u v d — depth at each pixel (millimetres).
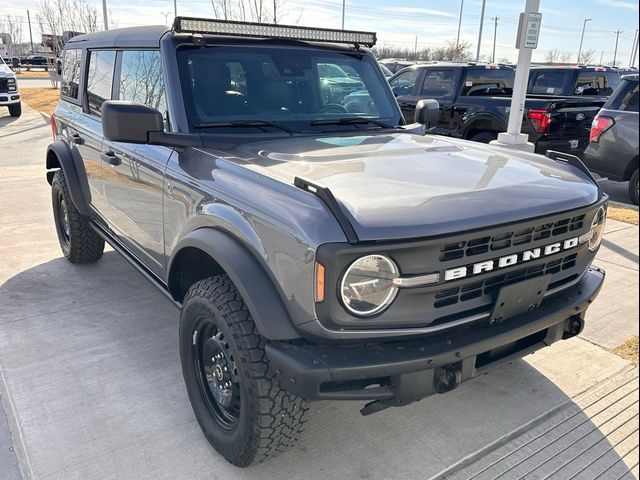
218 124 3154
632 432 2996
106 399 3217
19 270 5133
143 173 3350
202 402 2877
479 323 2438
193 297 2652
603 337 4012
